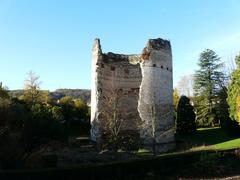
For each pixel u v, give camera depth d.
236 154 30.50
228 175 27.28
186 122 52.50
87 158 34.91
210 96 64.31
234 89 46.50
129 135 45.94
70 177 24.64
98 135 43.41
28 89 65.62
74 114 64.19
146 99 41.38
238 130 47.03
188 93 99.75
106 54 47.47
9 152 30.36
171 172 27.75
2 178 23.38
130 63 48.28
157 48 42.75
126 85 47.81
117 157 35.41
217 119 62.72
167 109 42.78
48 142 34.47
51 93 106.50
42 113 34.41
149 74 41.81
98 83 44.97
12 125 33.22
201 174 27.50
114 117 42.19
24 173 23.62
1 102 34.59
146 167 27.19
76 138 51.88
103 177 25.62
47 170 24.11
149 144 40.31
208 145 41.06
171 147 41.91
